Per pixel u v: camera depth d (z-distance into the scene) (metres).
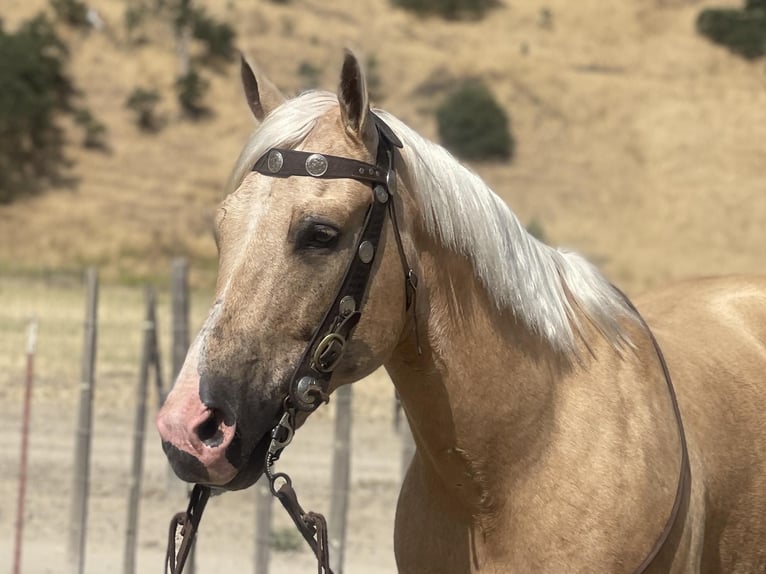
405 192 2.99
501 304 3.13
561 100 54.25
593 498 3.04
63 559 7.33
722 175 48.88
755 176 48.94
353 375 2.92
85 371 7.03
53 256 36.72
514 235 3.21
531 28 62.88
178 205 43.00
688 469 3.24
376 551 7.58
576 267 3.45
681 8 65.00
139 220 41.28
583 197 46.97
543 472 3.09
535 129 51.66
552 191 47.28
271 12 59.34
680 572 3.20
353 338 2.88
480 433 3.09
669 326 3.86
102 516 8.27
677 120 53.03
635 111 53.97
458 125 49.50
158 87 51.09
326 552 2.95
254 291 2.73
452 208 3.07
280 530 8.02
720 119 53.47
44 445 10.19
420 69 56.69
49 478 9.18
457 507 3.19
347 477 6.62
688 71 58.41
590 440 3.11
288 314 2.76
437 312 3.05
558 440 3.11
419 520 3.32
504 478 3.11
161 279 33.38
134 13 54.38
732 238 44.31
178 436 2.62
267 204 2.79
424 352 3.05
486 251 3.10
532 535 3.08
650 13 64.38
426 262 3.03
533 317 3.16
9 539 7.70
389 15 62.53
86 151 45.75
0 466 9.45
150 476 9.32
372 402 12.00
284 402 2.78
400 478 9.40
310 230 2.76
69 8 53.78
